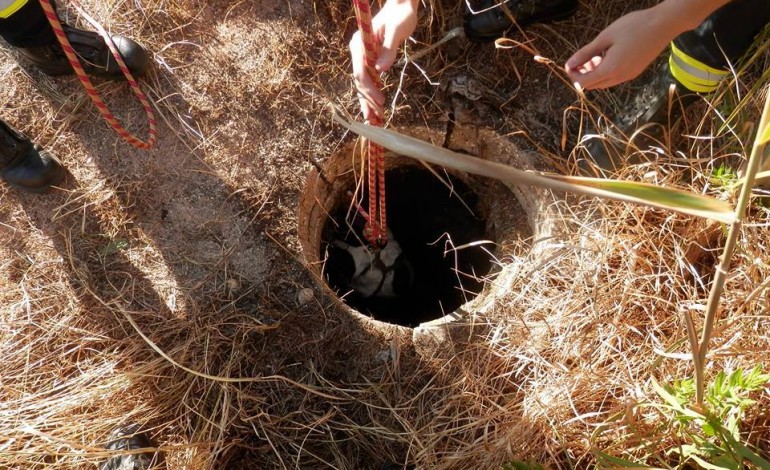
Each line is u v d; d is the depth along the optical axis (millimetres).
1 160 1681
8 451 1528
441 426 1566
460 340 1638
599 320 1564
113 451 1450
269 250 1729
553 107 1852
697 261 1649
